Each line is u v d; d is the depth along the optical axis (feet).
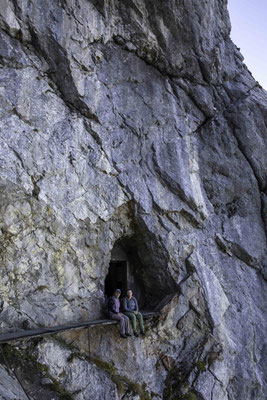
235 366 40.81
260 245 47.26
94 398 30.37
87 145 35.94
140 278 42.86
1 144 30.48
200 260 41.93
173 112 43.62
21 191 30.86
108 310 34.55
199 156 45.68
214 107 47.75
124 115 39.24
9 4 32.35
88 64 36.70
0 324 28.40
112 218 37.73
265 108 49.08
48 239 32.22
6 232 29.84
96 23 37.52
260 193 48.73
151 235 39.70
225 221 45.83
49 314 31.42
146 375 35.50
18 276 30.27
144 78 41.91
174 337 38.45
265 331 44.70
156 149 41.11
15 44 32.94
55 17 34.53
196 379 36.40
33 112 32.91
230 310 43.01
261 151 48.44
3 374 25.88
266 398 42.27
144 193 39.24
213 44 47.03
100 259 36.09
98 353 33.01
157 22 40.83
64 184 33.71
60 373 29.43
